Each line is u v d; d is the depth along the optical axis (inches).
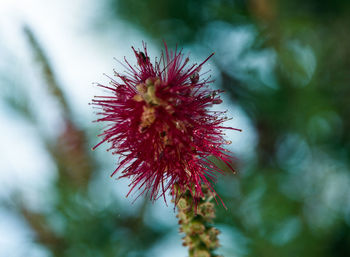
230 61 19.9
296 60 19.5
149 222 19.3
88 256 19.1
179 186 15.9
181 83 16.1
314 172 19.3
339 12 19.6
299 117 19.5
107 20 20.6
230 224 18.9
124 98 16.3
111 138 16.3
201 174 16.1
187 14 20.0
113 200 19.4
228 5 19.8
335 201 19.1
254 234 18.8
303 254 18.8
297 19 19.6
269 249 18.7
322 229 19.0
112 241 19.2
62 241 19.3
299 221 19.0
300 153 19.6
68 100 19.9
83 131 19.9
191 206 15.9
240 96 19.7
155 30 20.3
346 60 19.5
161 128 15.9
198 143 16.1
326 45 19.6
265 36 19.5
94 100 16.3
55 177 19.7
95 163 19.8
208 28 20.0
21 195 19.3
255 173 19.3
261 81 19.6
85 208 19.4
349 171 19.2
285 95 19.5
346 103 19.4
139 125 16.1
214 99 16.1
